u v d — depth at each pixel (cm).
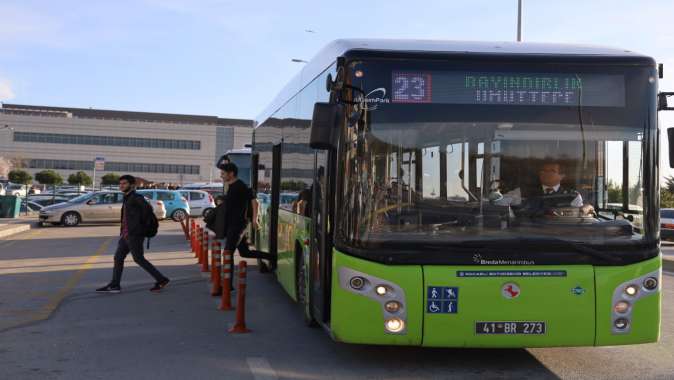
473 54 586
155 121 12838
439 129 576
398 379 591
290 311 910
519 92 583
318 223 683
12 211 3391
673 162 599
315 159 710
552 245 561
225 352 683
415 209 566
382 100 577
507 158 576
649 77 588
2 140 11388
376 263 561
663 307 998
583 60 588
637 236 571
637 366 641
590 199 573
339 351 688
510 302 556
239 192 985
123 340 734
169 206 3203
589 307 559
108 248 1850
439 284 554
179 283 1167
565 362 654
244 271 783
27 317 855
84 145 11775
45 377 588
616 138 580
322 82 697
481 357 668
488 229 564
